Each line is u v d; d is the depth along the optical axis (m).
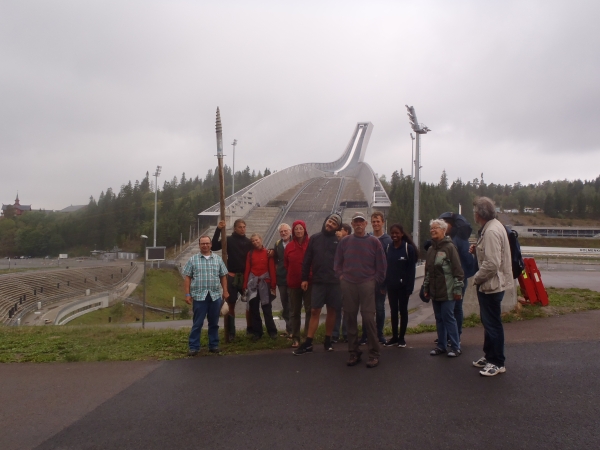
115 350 8.33
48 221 110.75
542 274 27.44
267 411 5.08
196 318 7.90
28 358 7.83
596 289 17.89
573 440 4.16
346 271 6.93
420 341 8.55
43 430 4.76
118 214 107.50
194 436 4.52
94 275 50.66
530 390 5.40
